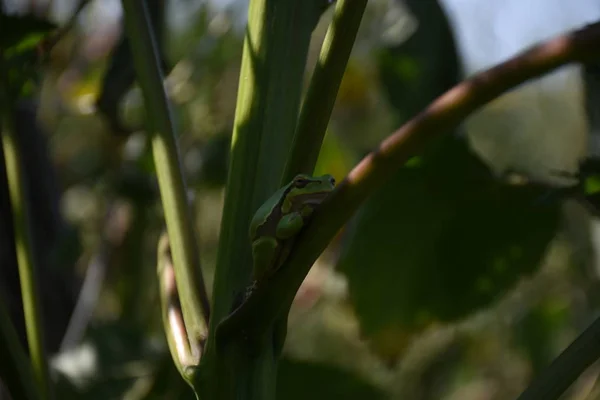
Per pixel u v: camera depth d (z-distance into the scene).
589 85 0.70
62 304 1.04
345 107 1.44
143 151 1.08
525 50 0.49
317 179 0.55
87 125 1.64
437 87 0.96
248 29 0.61
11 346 0.59
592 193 0.66
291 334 1.62
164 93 0.62
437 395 1.45
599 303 1.31
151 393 0.85
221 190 1.21
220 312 0.58
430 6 0.96
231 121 1.32
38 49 0.77
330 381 0.79
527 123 1.73
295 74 0.61
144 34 0.63
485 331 1.41
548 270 1.32
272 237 0.54
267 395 0.57
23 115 1.04
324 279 1.22
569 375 0.56
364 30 1.31
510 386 1.55
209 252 1.61
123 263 1.22
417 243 0.74
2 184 0.90
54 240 1.05
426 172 0.72
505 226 0.73
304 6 0.62
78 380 0.88
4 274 0.88
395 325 0.76
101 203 1.36
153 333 1.28
